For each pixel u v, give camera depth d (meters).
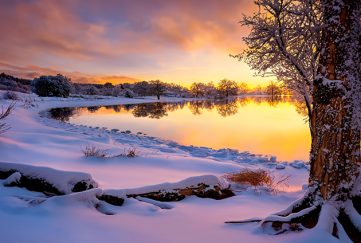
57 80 72.88
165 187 5.70
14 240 3.45
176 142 17.23
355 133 4.15
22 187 5.23
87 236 3.74
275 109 52.50
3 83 73.81
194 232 4.13
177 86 159.12
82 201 4.70
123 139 16.75
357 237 3.81
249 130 24.03
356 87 4.11
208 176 6.30
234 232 4.16
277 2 6.41
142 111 46.97
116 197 5.09
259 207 5.55
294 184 8.47
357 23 4.13
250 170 8.70
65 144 12.30
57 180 5.16
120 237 3.82
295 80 7.82
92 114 39.12
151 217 4.59
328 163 4.16
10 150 8.89
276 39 6.65
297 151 15.67
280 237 3.91
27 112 30.91
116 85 132.12
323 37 4.33
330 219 3.87
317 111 4.34
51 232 3.73
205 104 74.75
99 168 8.40
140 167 9.02
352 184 4.17
